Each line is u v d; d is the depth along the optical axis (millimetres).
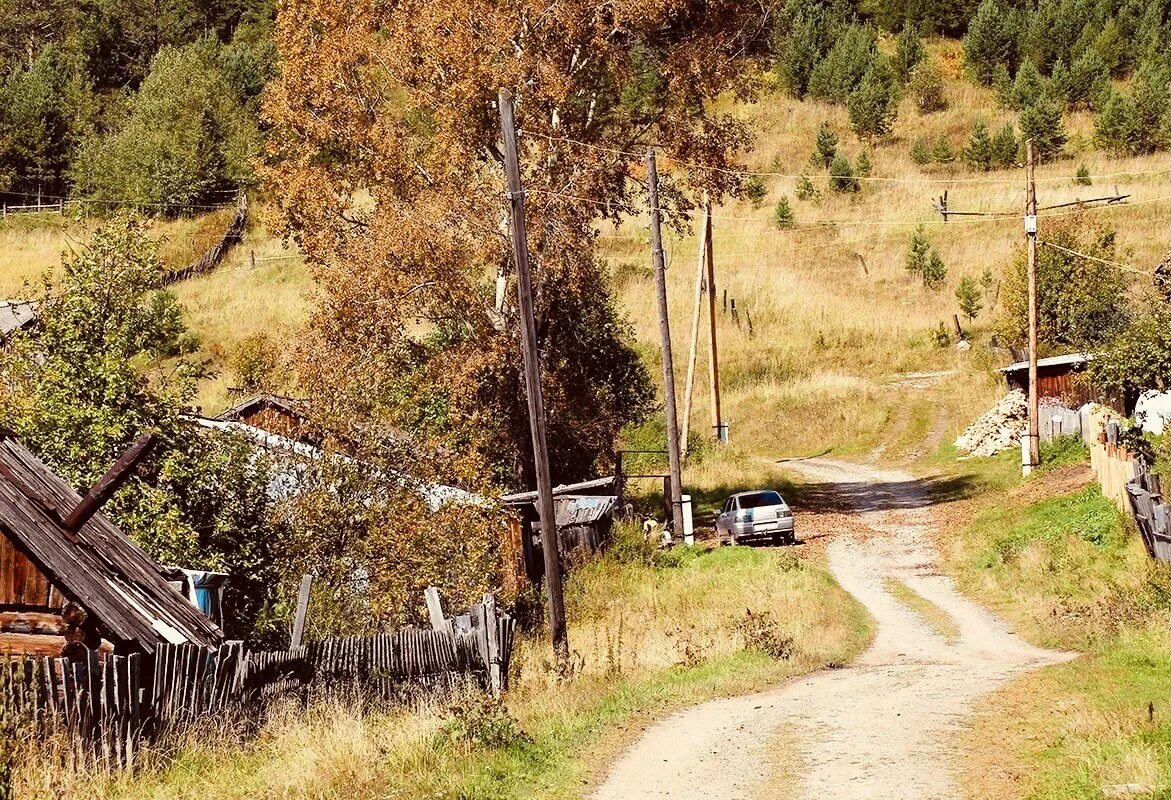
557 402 49250
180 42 159125
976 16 167750
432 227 44844
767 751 16094
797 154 142375
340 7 47250
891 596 37531
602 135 50719
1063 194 116500
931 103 155500
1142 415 48281
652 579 40688
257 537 29031
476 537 30000
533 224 45656
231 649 18453
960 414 75938
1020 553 38969
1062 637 27516
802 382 85125
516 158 27469
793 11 176500
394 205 46375
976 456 65000
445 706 19188
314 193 47938
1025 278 72062
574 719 19422
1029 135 131625
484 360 45875
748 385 86000
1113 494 40062
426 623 28781
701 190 51219
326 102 47500
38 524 19656
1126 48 161500
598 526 45281
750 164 138750
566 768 15820
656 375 85938
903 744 15969
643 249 112250
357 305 45656
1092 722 15516
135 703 16406
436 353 48156
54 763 14359
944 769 14359
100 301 29828
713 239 115188
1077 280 71125
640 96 53781
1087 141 136500
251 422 40875
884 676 22891
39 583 19578
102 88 150750
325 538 29344
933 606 35406
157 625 19984
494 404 48062
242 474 29219
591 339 56125
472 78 44125
